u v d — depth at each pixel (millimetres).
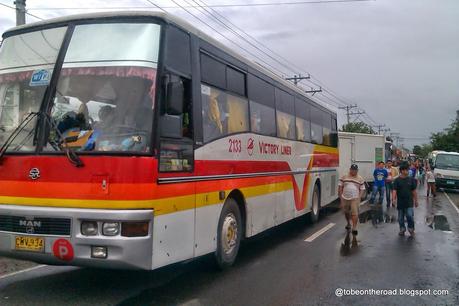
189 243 6016
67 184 5180
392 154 35469
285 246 9766
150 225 5145
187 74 6125
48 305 5480
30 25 6051
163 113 5430
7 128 5688
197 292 6199
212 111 6844
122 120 5238
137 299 5785
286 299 6000
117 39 5578
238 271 7418
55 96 5520
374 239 10922
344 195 11648
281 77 10555
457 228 13344
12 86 5828
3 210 5410
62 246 5145
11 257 5480
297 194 11492
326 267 7855
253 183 8430
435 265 8258
